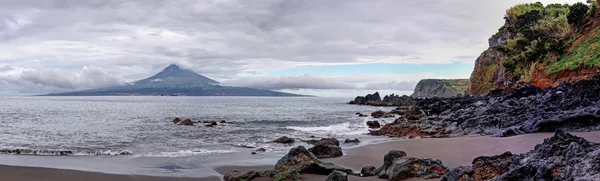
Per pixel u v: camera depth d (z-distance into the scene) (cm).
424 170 1136
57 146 2344
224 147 2294
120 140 2669
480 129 2639
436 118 3406
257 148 2228
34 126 3903
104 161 1755
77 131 3366
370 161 1670
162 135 3034
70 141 2609
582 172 687
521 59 6212
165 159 1812
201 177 1403
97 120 4859
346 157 1777
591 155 713
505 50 7081
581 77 4094
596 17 5000
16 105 10750
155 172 1492
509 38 8362
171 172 1495
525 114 2662
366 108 10069
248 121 4816
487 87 7975
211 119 5238
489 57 9025
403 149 1923
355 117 5916
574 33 5309
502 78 6762
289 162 1429
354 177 1241
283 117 5809
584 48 4528
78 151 2078
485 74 8656
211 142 2556
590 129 2059
